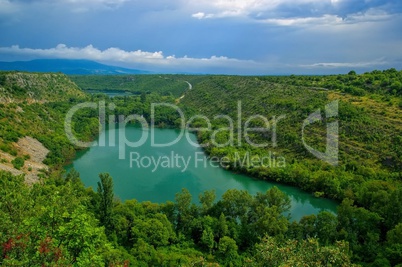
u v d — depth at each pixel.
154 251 59.12
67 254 23.27
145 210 72.19
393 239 60.62
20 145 112.75
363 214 67.75
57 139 133.88
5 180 66.62
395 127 115.81
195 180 107.94
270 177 108.56
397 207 68.31
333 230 64.81
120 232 64.94
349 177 97.94
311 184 100.19
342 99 145.50
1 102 139.62
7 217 28.73
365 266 57.41
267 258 30.75
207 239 64.31
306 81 191.12
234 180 109.38
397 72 173.75
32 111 148.75
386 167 102.62
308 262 28.44
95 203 72.75
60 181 87.38
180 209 71.00
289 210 85.62
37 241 23.73
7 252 22.06
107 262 42.34
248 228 67.75
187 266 37.03
